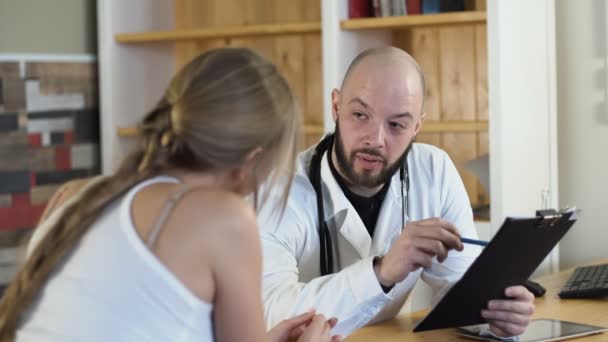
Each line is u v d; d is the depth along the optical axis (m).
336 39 3.55
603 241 3.70
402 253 2.31
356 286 2.34
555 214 2.07
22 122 3.96
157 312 1.55
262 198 1.73
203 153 1.63
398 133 2.51
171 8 4.33
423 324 2.27
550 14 3.61
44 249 1.65
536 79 3.55
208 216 1.59
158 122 1.67
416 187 2.74
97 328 1.54
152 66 4.28
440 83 3.76
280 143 1.68
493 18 3.30
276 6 4.09
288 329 2.05
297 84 4.05
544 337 2.29
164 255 1.56
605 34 3.63
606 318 2.47
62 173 4.10
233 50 1.68
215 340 1.64
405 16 3.50
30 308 1.63
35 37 4.02
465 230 2.75
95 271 1.57
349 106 2.52
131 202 1.61
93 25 4.25
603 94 3.66
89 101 4.20
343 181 2.63
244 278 1.60
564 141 3.75
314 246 2.63
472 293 2.16
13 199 3.94
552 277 3.02
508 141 3.37
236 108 1.62
